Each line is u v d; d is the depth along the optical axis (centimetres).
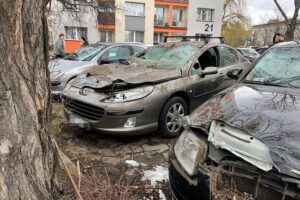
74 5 1244
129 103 386
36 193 167
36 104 177
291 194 180
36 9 180
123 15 2820
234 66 543
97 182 275
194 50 501
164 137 438
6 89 151
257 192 195
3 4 154
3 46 153
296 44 365
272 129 207
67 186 242
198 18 3512
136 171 331
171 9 3394
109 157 369
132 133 393
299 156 185
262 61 354
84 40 1205
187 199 229
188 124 260
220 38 594
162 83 425
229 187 205
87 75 462
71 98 423
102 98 396
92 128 401
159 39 3431
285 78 318
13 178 153
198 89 465
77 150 387
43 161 178
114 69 478
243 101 264
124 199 261
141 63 516
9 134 152
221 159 216
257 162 195
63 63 676
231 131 218
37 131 172
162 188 296
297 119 221
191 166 231
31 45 176
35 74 180
